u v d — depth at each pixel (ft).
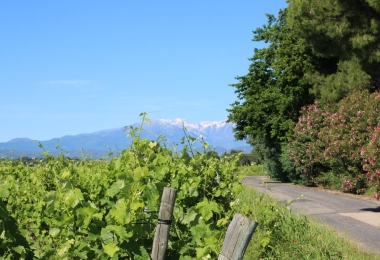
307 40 94.68
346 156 71.56
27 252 15.61
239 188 22.77
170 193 14.43
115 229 14.11
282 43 116.78
